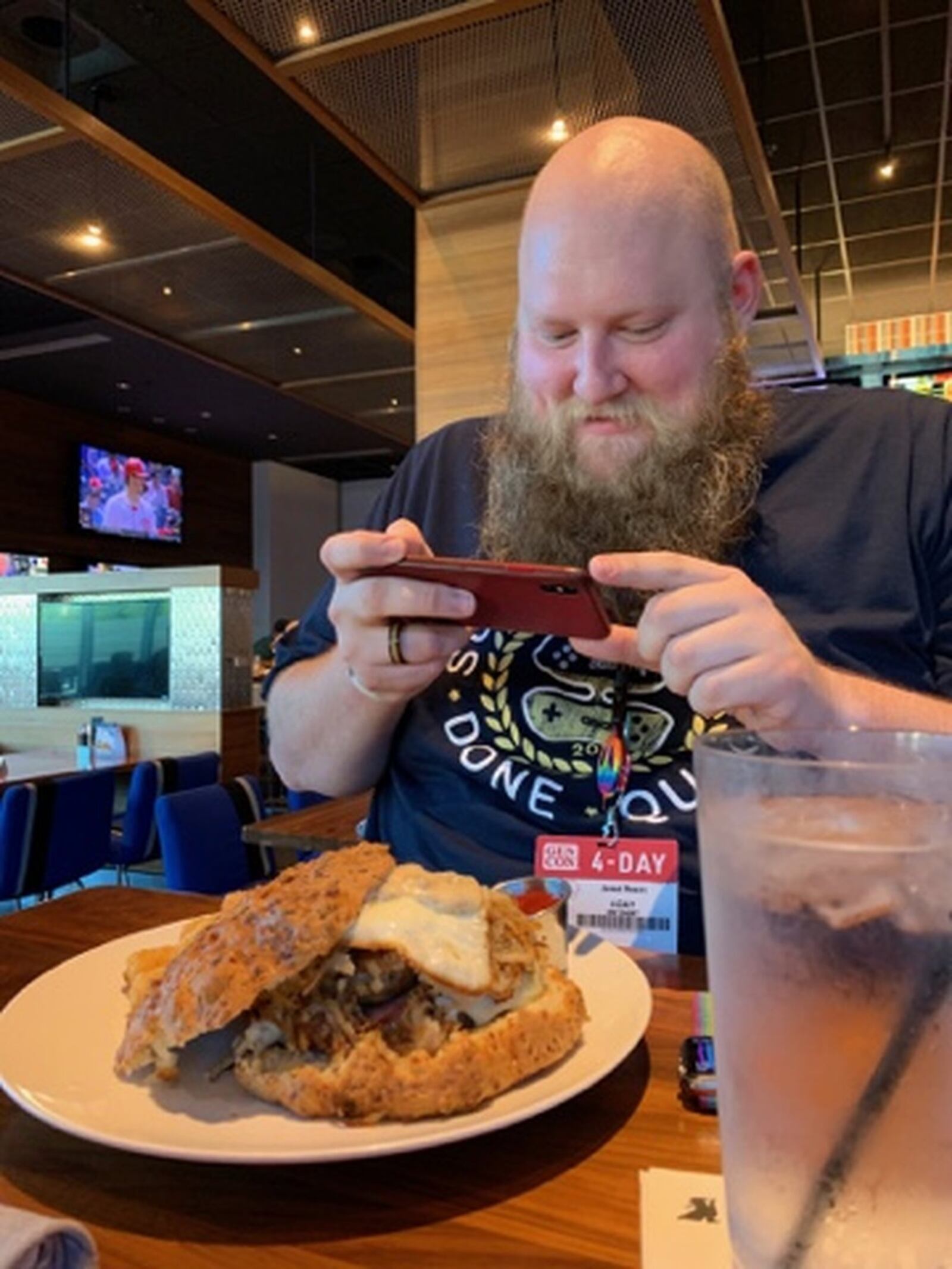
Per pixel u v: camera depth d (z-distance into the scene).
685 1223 0.40
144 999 0.52
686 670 0.68
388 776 1.17
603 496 1.04
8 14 3.90
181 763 3.63
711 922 0.34
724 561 1.08
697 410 1.03
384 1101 0.46
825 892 0.30
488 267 3.25
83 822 3.16
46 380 8.14
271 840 2.03
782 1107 0.31
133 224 3.24
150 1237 0.41
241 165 5.30
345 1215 0.42
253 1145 0.43
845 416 1.15
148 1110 0.47
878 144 4.47
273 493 11.84
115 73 4.39
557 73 2.37
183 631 4.25
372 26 2.19
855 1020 0.30
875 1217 0.30
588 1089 0.52
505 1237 0.41
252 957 0.47
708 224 1.04
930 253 5.67
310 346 4.68
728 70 2.34
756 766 0.33
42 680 4.54
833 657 1.02
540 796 1.00
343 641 0.88
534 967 0.55
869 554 1.06
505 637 1.08
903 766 0.31
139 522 9.86
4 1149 0.49
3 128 2.62
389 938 0.50
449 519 1.29
